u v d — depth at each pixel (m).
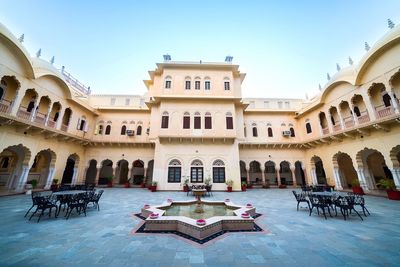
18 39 12.11
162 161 17.06
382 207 9.06
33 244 4.52
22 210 8.17
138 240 4.85
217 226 5.54
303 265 3.56
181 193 14.97
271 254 4.03
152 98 19.50
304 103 22.47
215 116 18.03
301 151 21.62
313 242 4.70
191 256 3.94
